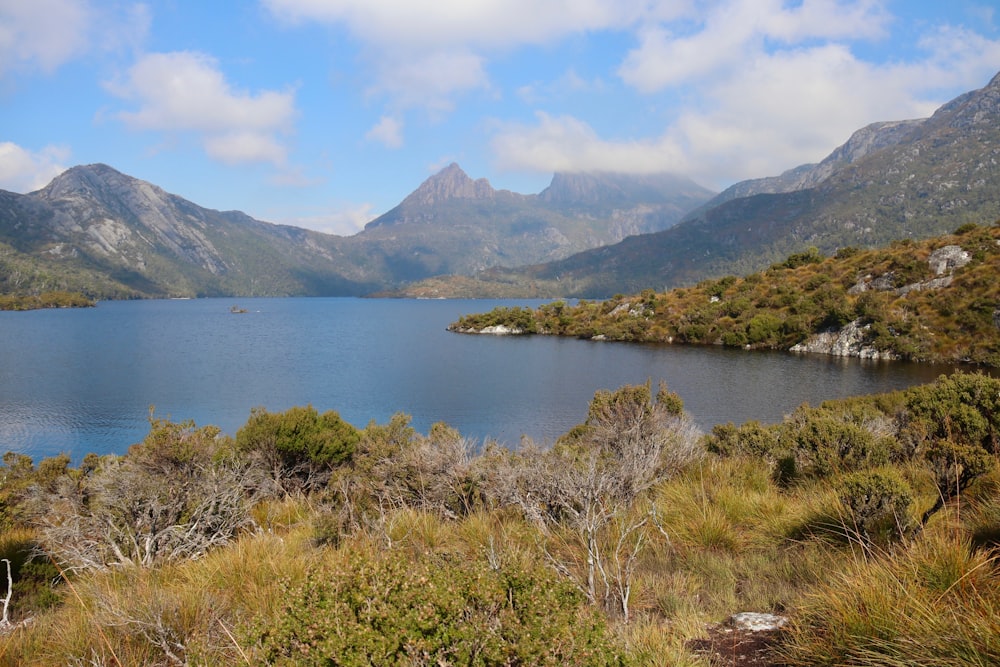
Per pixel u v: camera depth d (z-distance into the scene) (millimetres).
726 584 4191
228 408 42031
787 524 5469
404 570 2477
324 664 2086
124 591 4469
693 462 8969
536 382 53344
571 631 2252
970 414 6848
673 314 91625
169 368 63875
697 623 3508
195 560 5727
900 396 21344
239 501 8070
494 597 2416
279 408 41469
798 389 46125
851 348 66188
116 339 99688
